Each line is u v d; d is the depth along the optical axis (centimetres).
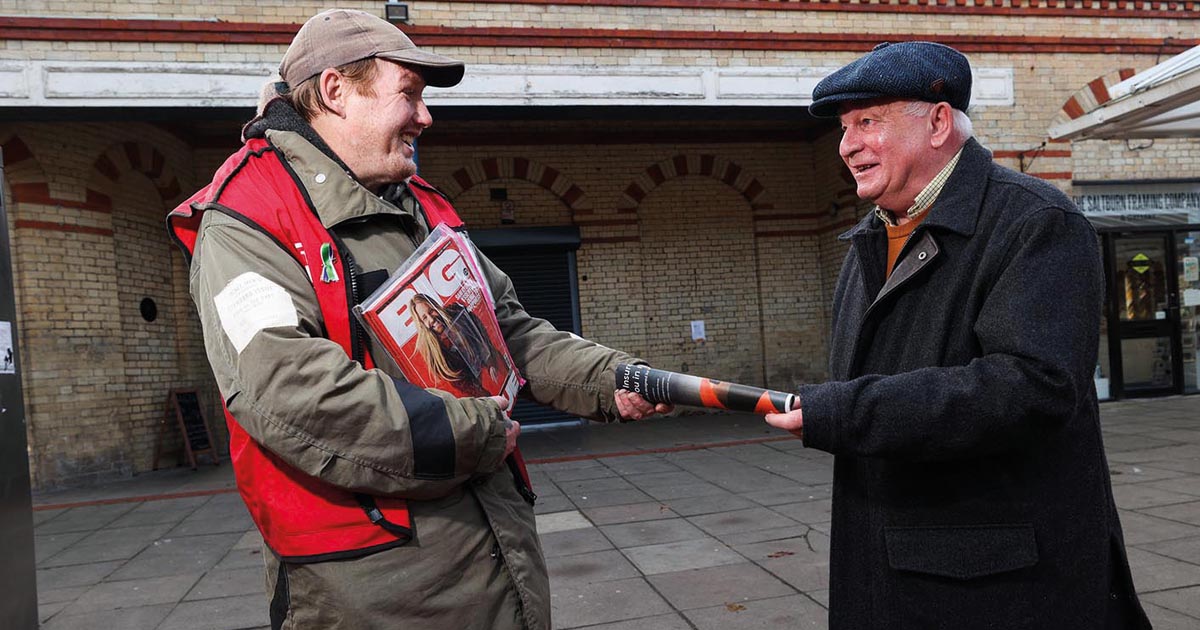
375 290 151
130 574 480
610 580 421
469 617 147
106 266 848
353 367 135
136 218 902
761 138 1173
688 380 166
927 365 152
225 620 391
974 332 147
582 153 1117
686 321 1159
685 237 1163
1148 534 454
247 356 132
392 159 161
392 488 135
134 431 877
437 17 802
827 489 621
